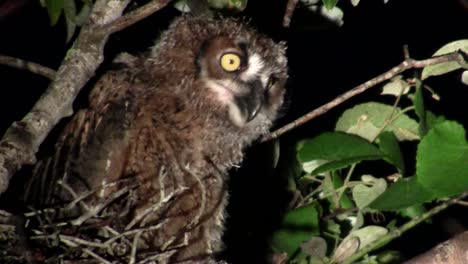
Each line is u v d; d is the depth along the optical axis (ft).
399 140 32.91
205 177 30.73
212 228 31.09
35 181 29.07
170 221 30.04
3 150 22.27
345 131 32.76
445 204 28.17
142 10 24.54
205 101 30.45
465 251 25.12
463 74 30.37
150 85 30.45
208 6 31.42
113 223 26.40
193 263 30.01
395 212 34.09
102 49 24.94
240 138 31.50
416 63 28.66
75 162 29.12
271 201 34.12
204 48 30.55
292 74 40.47
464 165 26.89
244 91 30.73
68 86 24.03
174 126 30.25
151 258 25.88
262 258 33.99
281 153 34.32
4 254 23.67
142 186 29.60
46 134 23.27
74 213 27.99
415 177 28.76
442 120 31.04
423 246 37.11
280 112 33.06
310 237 31.19
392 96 37.83
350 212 31.81
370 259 31.01
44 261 23.57
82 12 30.42
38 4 36.09
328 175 32.12
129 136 29.66
